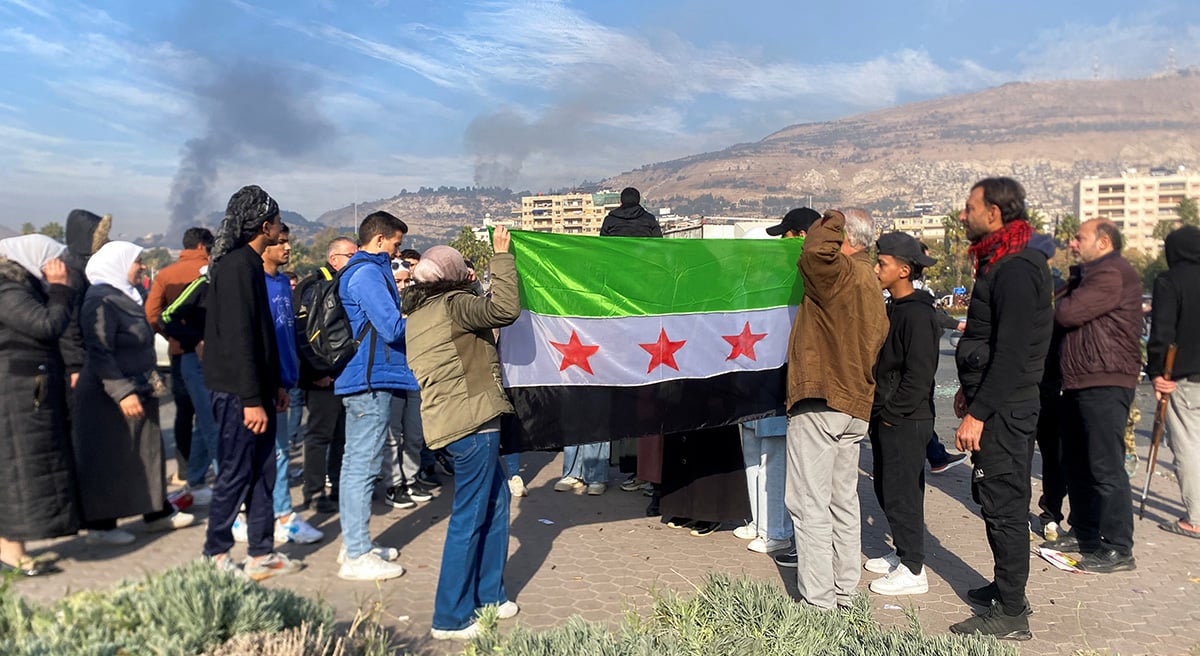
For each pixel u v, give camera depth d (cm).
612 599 432
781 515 523
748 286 519
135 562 484
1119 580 491
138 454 513
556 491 700
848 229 432
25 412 450
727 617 324
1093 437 513
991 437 402
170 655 255
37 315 443
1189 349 573
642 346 481
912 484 454
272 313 483
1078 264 571
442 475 754
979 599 445
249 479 437
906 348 441
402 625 388
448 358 373
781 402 523
